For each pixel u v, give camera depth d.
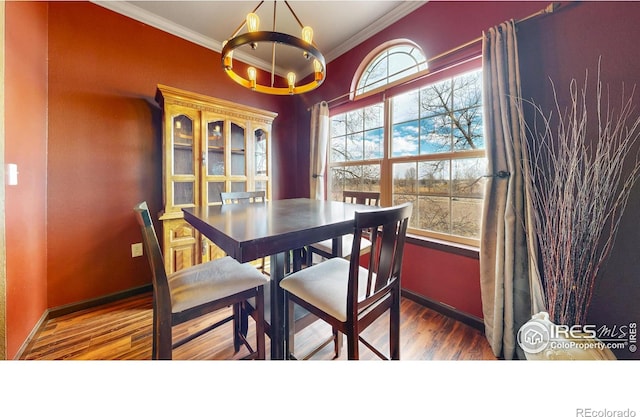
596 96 1.20
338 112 2.76
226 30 2.37
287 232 0.89
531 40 1.39
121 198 2.06
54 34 1.76
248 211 1.39
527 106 1.40
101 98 1.96
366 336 1.60
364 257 2.48
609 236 1.18
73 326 1.68
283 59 2.96
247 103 2.89
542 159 1.35
